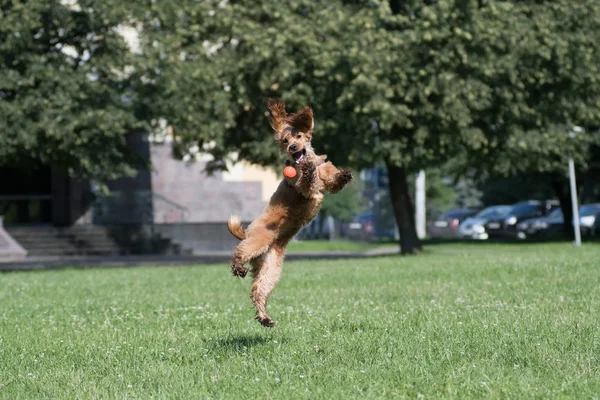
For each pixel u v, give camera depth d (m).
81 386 6.92
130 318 11.51
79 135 24.22
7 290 17.17
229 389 6.63
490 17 25.31
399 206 29.92
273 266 7.66
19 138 23.03
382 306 11.80
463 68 25.72
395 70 24.36
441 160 28.69
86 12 23.88
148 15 24.78
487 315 10.13
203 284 17.20
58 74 23.38
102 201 38.97
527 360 7.25
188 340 9.16
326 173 7.57
